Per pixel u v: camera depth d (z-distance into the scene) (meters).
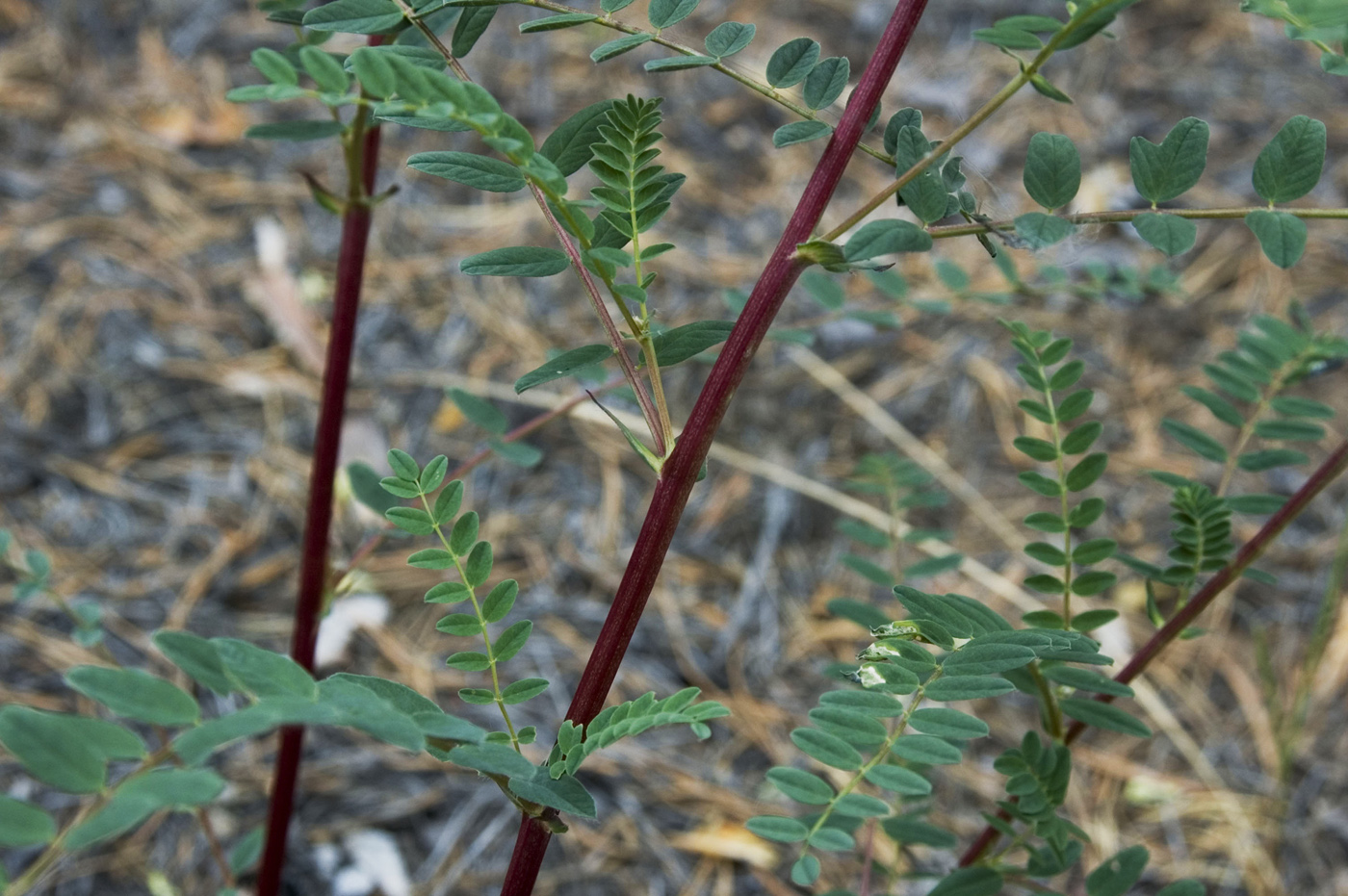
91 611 1.62
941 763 0.79
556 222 0.95
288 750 1.58
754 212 3.66
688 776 2.42
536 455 1.55
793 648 2.69
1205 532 1.18
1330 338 1.42
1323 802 2.43
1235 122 3.93
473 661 0.91
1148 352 3.31
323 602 1.54
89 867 2.13
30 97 3.64
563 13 0.94
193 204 3.46
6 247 3.23
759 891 2.25
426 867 2.23
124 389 2.99
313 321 3.21
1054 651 0.88
